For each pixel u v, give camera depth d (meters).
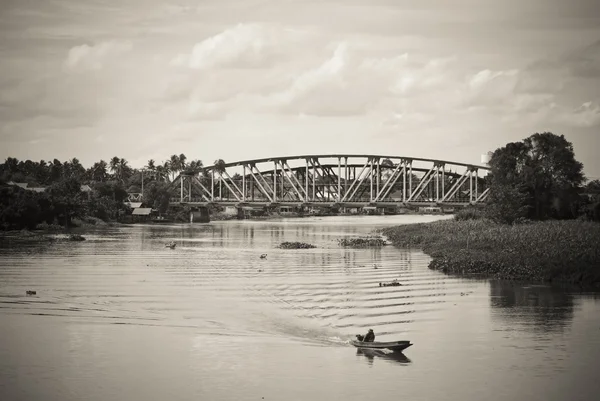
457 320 64.25
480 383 47.81
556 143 164.38
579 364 51.59
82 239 143.75
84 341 56.56
